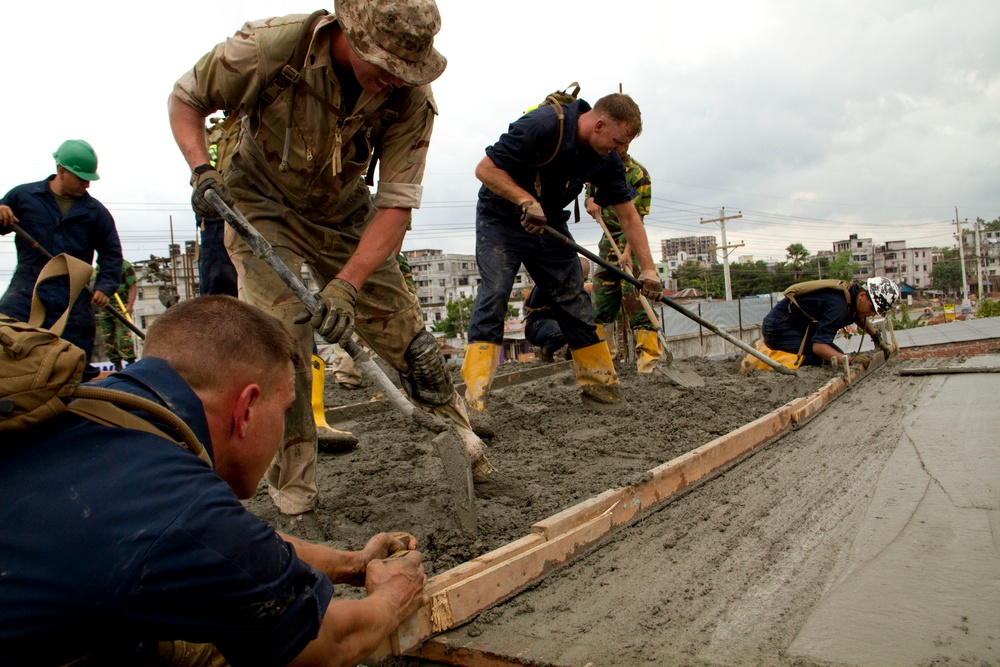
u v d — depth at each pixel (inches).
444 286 3875.5
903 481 129.7
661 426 170.7
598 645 75.8
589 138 163.6
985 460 138.4
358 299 119.8
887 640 74.6
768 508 119.6
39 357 48.8
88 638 48.6
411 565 77.2
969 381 238.4
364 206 123.6
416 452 156.9
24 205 186.9
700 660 72.2
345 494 127.8
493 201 175.8
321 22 96.8
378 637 67.7
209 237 190.9
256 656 54.5
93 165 193.5
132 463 50.7
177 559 48.4
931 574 90.1
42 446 50.3
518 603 87.2
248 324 60.7
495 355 177.9
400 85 97.7
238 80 98.6
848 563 95.7
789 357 278.1
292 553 57.4
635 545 105.4
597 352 192.5
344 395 264.8
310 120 101.8
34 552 47.6
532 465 143.6
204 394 58.2
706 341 993.5
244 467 62.6
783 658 72.2
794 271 2918.3
